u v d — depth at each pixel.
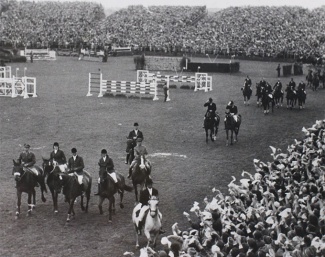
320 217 14.26
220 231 15.33
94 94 50.94
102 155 20.67
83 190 20.19
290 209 14.73
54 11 116.12
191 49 99.31
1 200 22.16
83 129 35.44
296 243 13.11
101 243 18.08
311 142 22.77
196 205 16.53
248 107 45.00
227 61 89.56
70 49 103.69
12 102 45.72
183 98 49.19
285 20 101.38
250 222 15.06
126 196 23.36
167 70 73.75
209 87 55.31
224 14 109.50
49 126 36.22
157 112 41.91
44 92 51.56
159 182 24.73
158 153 30.02
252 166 27.41
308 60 87.38
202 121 38.69
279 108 44.97
